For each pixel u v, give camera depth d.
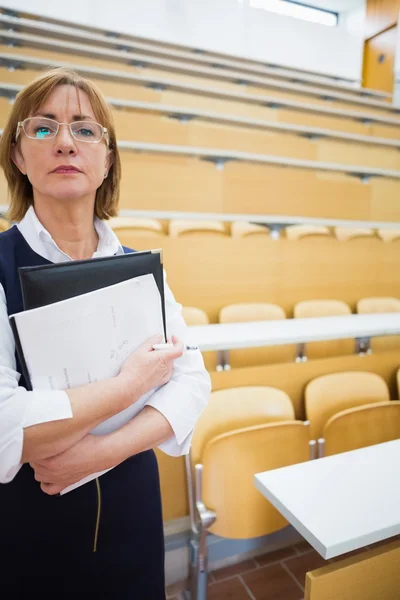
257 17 5.42
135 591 0.69
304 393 1.45
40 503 0.61
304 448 1.21
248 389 1.29
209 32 5.19
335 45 5.91
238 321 1.89
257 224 2.41
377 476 0.89
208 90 3.66
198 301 2.01
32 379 0.47
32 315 0.44
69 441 0.47
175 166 2.51
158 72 3.97
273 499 0.83
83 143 0.57
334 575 0.72
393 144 3.78
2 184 2.06
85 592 0.65
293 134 3.49
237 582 1.30
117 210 0.72
